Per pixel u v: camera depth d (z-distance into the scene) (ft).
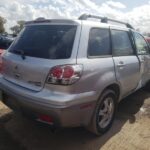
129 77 13.62
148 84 19.56
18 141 11.16
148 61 16.85
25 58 10.66
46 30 11.03
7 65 11.71
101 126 11.84
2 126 12.51
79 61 9.77
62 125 9.48
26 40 11.55
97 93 10.46
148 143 11.67
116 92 12.78
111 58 11.88
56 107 9.12
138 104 16.94
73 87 9.39
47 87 9.59
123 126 13.26
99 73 10.59
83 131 12.42
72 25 10.48
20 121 13.15
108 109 12.19
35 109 9.68
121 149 11.03
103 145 11.27
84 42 10.30
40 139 11.46
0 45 31.86
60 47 9.98
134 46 14.88
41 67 9.72
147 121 14.08
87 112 10.18
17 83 10.87
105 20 13.01
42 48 10.41
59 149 10.73
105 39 11.86
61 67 9.34
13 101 10.85
